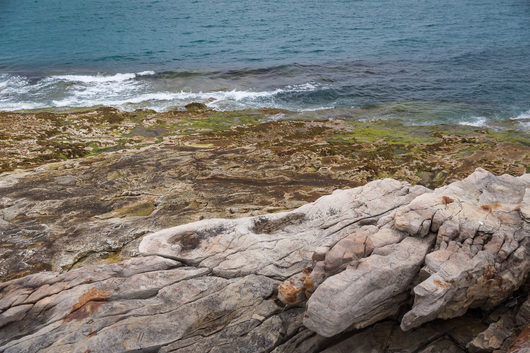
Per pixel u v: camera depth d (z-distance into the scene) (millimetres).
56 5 92875
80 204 15492
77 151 22078
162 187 17297
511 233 9703
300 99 33188
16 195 15992
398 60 45969
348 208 12297
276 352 9039
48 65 43188
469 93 34750
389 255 9445
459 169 20594
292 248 10977
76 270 10359
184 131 25672
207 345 8906
